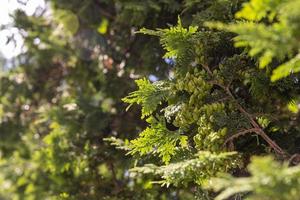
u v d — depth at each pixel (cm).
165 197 230
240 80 161
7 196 379
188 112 153
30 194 318
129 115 264
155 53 246
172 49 160
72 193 262
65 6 272
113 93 271
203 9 213
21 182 326
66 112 279
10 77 329
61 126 275
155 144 163
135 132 261
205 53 160
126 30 266
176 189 223
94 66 286
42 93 326
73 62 307
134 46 264
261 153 170
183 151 160
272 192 89
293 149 175
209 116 149
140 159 208
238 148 171
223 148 144
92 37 279
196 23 187
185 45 159
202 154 130
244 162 168
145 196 237
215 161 131
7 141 328
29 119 327
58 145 272
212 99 156
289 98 163
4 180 340
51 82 324
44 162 279
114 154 257
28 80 327
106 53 278
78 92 301
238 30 96
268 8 95
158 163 204
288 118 172
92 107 272
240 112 162
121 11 255
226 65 158
